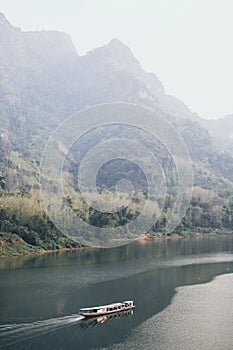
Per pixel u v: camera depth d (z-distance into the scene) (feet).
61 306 173.27
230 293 202.08
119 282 221.05
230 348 135.95
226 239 460.55
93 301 182.19
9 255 307.37
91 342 137.69
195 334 147.13
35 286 208.03
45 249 335.47
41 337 140.56
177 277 237.66
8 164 444.55
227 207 556.92
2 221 332.39
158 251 345.72
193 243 411.75
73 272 245.65
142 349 133.59
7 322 153.58
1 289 201.16
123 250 350.23
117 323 156.66
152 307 177.68
